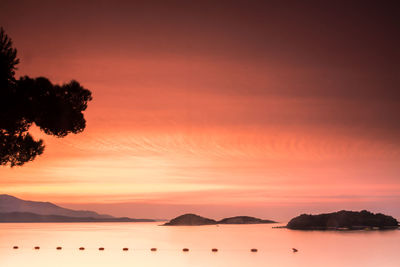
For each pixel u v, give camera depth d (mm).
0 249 100875
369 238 130750
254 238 142000
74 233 196250
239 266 67875
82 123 22922
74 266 69000
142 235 172625
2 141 20406
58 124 21656
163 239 139500
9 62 20188
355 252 87188
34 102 20891
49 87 21766
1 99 19859
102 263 72438
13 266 70188
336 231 180875
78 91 22656
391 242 112688
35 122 21703
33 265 70938
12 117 20406
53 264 71875
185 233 193625
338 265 67875
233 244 114188
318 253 86312
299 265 68500
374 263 69688
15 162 21594
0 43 20156
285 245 108250
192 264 70750
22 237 157375
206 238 146250
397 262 70625
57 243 121000
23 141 21172
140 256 84000
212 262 73438
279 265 68750
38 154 21719
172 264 70812
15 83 21031
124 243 121000
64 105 21672
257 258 79125
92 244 116500
